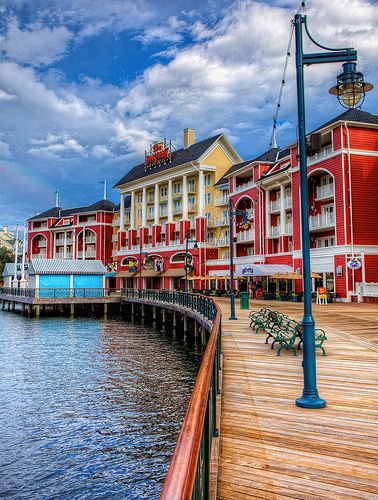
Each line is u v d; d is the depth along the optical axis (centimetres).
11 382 1747
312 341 730
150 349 2570
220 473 476
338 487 444
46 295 4975
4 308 6150
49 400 1487
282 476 468
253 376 945
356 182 3534
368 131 3603
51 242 9250
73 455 1047
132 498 864
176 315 3644
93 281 5288
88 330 3531
